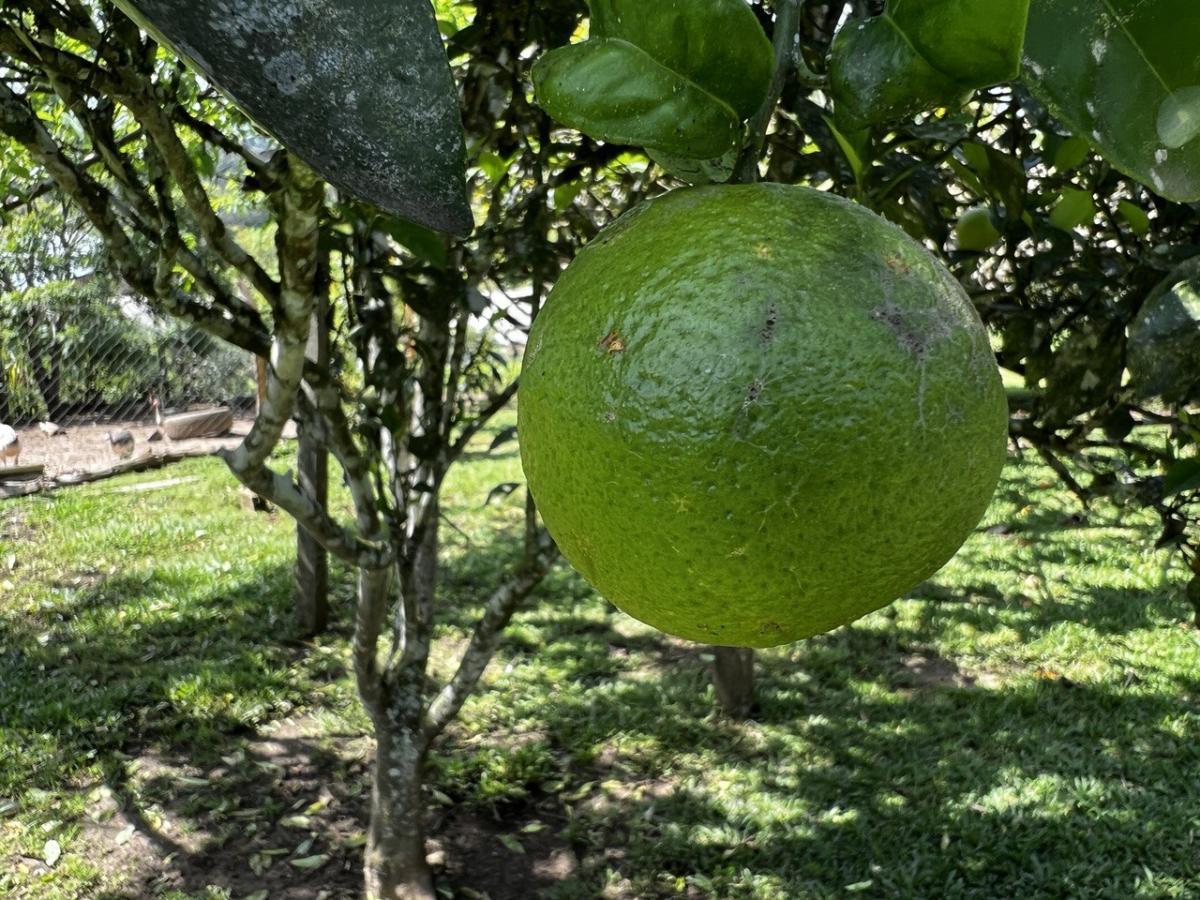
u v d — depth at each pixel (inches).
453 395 124.3
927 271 36.6
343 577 289.6
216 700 212.1
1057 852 156.5
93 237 359.3
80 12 62.2
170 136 65.7
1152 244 71.8
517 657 236.1
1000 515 312.2
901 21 33.6
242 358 528.4
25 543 321.1
